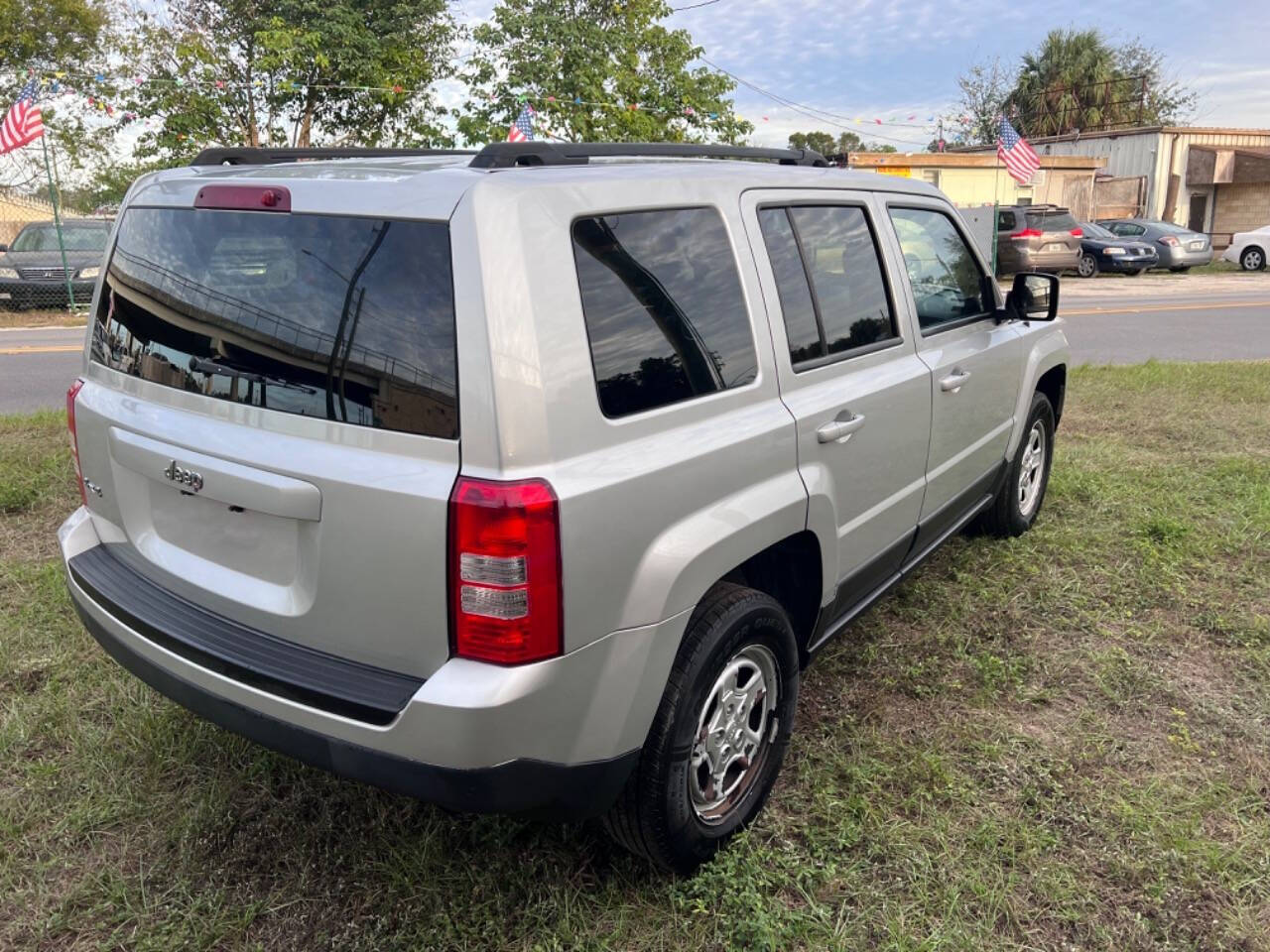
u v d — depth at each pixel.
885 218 3.58
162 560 2.65
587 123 19.20
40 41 19.52
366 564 2.17
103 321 2.85
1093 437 7.27
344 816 2.94
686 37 20.44
